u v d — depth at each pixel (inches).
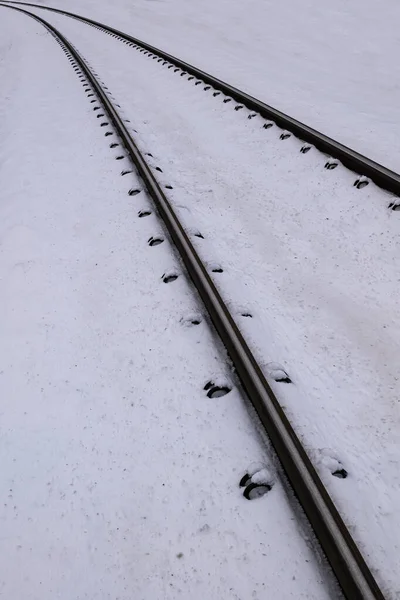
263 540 65.4
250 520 67.7
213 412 83.9
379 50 359.6
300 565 62.2
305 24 458.9
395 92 274.5
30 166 206.2
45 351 105.6
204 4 626.8
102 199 163.3
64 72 359.3
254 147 200.8
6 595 65.1
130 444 81.9
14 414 92.3
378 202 147.0
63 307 117.7
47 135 238.2
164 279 116.7
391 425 82.1
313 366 95.2
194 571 63.6
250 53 396.2
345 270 122.6
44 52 454.6
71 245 142.3
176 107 262.8
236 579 62.0
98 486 76.5
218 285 115.9
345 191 156.9
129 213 149.6
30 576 66.9
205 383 89.5
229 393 86.5
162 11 641.0
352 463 75.9
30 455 83.8
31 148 226.2
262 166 183.9
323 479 71.3
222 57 389.4
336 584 59.3
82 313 114.3
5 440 87.6
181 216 146.7
